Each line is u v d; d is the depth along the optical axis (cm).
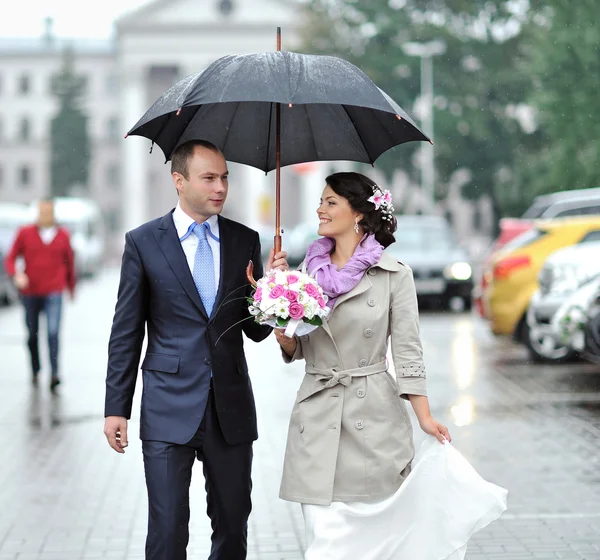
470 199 8331
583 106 4216
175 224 734
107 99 16938
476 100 8019
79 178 15438
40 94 17275
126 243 731
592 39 4216
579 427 1520
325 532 693
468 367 2162
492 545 984
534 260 2262
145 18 13812
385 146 774
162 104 704
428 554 696
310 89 665
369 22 8369
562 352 2214
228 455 729
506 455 1351
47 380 2066
